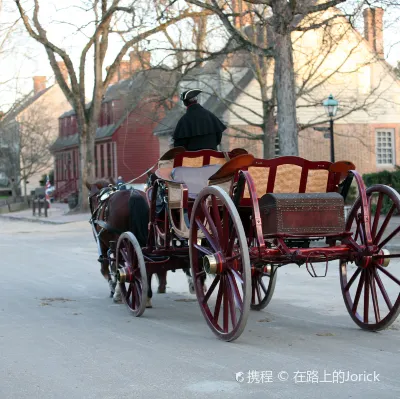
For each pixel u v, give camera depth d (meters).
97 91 38.47
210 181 7.93
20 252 19.45
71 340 7.65
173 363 6.52
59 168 64.06
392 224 20.33
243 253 6.91
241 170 7.39
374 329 7.78
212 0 19.92
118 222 9.91
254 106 36.25
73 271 14.73
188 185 8.33
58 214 40.81
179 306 10.03
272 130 28.30
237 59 34.91
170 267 9.26
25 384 5.93
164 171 8.73
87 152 39.19
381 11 21.39
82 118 38.94
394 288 10.91
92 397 5.53
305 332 7.89
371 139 38.38
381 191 7.66
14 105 47.53
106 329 8.28
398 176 25.81
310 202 7.29
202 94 38.34
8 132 56.41
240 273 7.40
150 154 51.62
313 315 9.05
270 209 7.29
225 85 36.78
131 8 23.09
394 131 38.53
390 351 6.86
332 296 10.62
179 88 30.19
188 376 6.06
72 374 6.21
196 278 7.98
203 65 33.12
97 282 12.98
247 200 7.72
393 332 7.81
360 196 7.52
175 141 9.12
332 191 7.89
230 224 7.41
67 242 22.66
